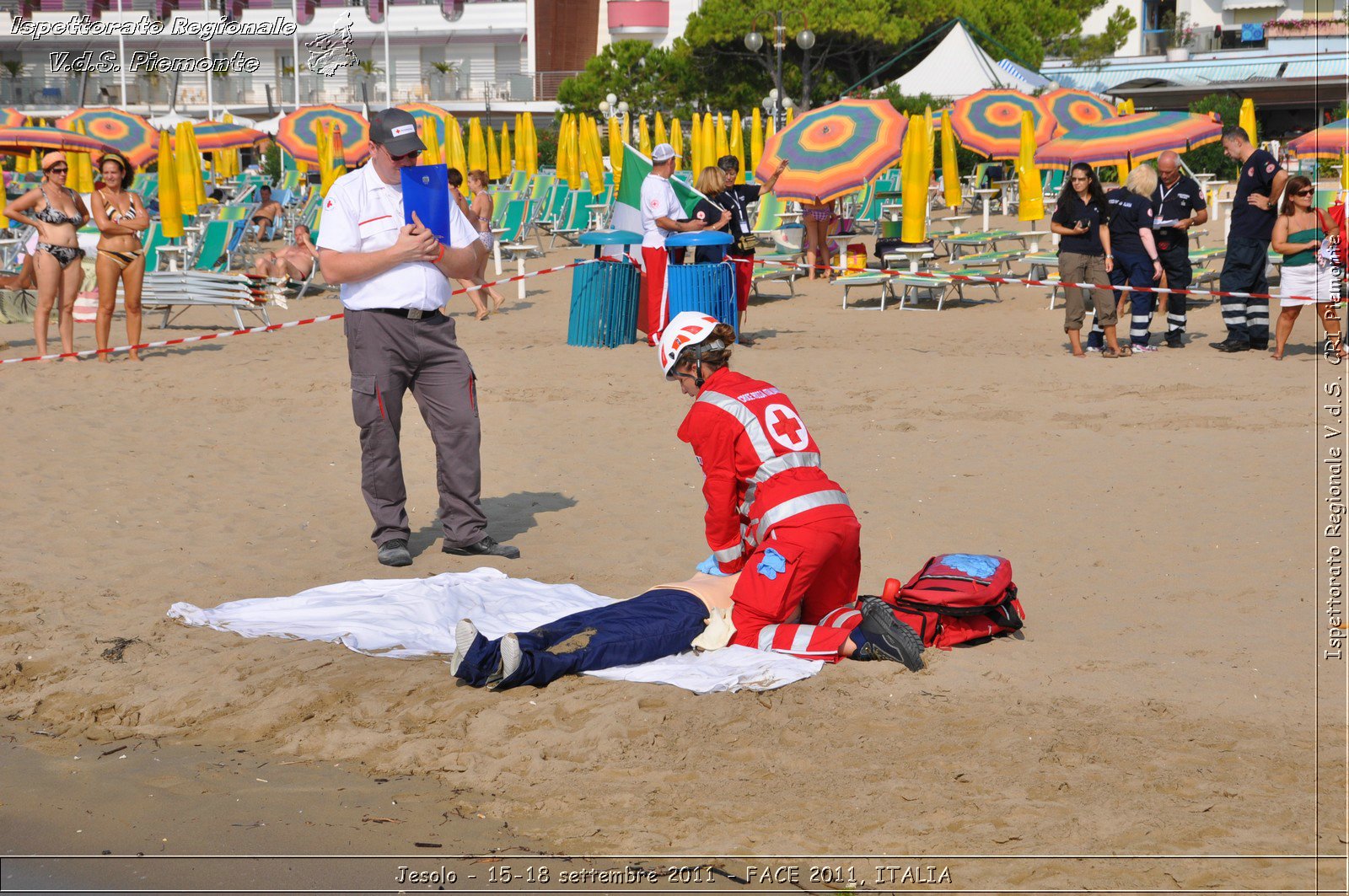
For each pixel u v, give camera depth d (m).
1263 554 6.05
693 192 13.44
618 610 4.88
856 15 42.34
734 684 4.52
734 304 12.68
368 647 5.01
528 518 7.13
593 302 13.18
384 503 6.35
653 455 8.54
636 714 4.32
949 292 16.94
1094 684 4.51
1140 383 10.48
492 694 4.57
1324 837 3.41
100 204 12.32
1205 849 3.37
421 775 4.01
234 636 5.19
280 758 4.16
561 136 25.12
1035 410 9.55
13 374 11.76
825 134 16.69
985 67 31.77
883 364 11.77
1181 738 4.04
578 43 61.59
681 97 46.59
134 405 10.42
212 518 7.12
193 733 4.36
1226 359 11.54
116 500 7.48
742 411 4.96
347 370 12.16
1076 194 11.82
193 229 21.95
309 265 18.69
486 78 59.62
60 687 4.69
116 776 4.02
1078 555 6.14
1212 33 58.16
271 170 40.84
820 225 19.05
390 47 59.22
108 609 5.59
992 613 5.07
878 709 4.35
